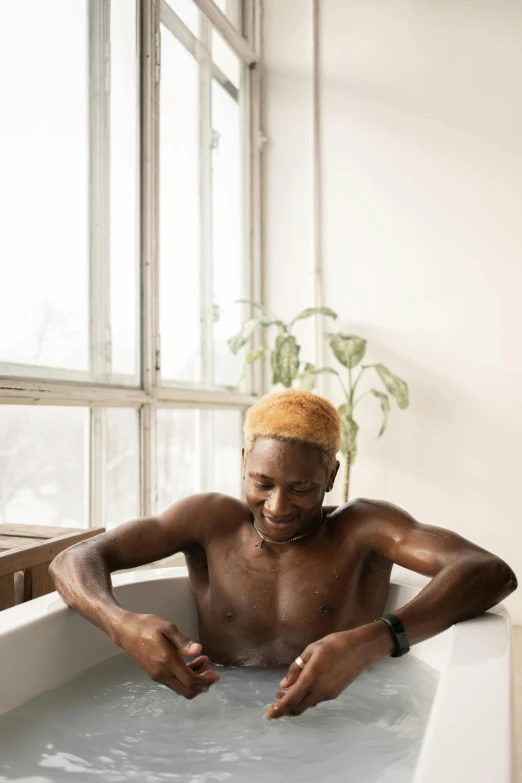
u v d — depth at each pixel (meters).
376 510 1.22
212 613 1.24
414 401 3.20
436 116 3.23
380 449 3.23
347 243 3.33
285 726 0.99
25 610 1.17
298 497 1.12
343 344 2.99
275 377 3.02
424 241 3.23
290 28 3.46
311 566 1.19
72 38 2.17
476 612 1.09
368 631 0.96
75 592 1.10
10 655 1.05
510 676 0.88
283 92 3.46
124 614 1.01
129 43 2.47
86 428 2.21
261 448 1.11
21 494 1.95
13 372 1.89
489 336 3.13
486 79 3.18
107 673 1.22
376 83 3.32
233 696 1.09
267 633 1.19
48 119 2.05
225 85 3.29
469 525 3.11
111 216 2.35
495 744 0.69
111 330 2.34
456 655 0.95
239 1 3.46
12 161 1.90
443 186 3.21
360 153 3.33
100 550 1.20
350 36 3.36
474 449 3.12
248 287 3.43
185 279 2.90
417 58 3.26
